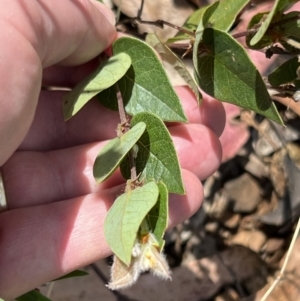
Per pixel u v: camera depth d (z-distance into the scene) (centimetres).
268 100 9
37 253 11
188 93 12
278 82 11
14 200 12
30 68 9
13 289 11
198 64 10
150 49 10
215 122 13
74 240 11
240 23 15
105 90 11
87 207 12
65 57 11
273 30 10
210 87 10
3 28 9
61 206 12
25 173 12
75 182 12
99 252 12
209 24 11
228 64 10
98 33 11
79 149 12
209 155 12
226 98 10
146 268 8
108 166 9
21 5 9
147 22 14
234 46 9
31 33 9
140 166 10
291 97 11
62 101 12
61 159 12
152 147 9
